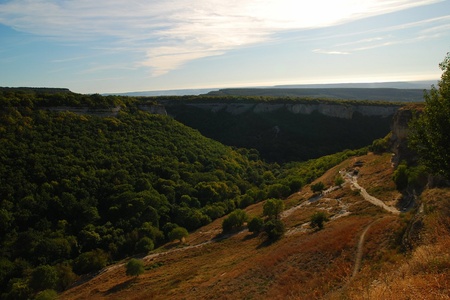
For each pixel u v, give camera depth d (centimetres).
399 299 983
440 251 1266
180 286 2773
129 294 2978
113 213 4547
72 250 3947
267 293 2041
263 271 2433
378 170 4575
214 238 4275
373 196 3766
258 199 5841
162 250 4200
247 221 4469
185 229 4481
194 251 3919
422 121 1591
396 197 3484
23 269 3431
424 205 1827
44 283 3291
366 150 6125
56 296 3222
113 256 4103
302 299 1719
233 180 6600
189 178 5953
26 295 3162
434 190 1944
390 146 5212
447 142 1474
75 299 3138
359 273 1734
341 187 4566
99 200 4694
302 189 5559
